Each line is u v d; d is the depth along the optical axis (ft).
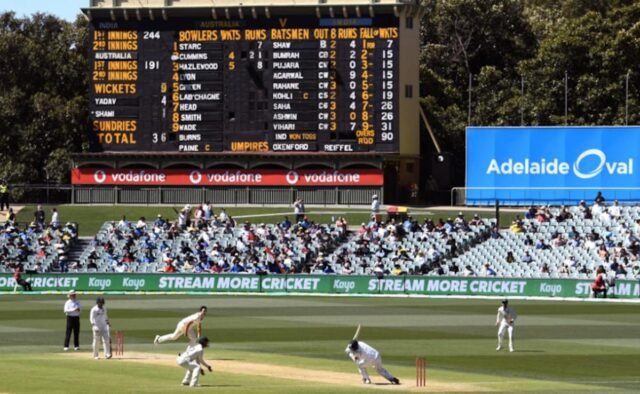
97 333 520.83
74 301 557.33
